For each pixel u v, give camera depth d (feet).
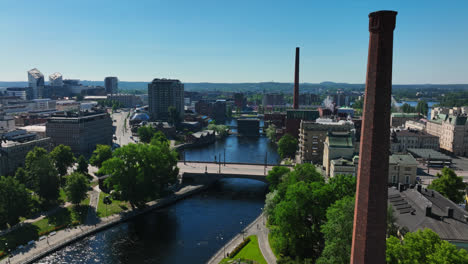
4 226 382.22
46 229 386.32
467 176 557.33
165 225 417.90
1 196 375.25
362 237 164.86
